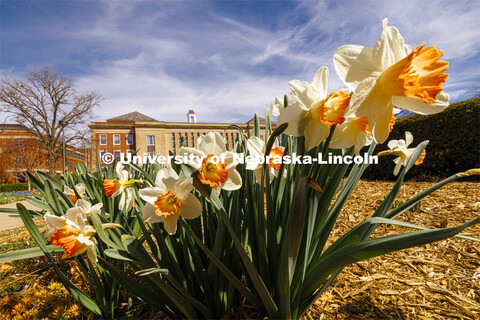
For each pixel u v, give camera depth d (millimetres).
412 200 1070
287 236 948
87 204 1170
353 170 1284
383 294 1555
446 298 1504
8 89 22469
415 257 2027
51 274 2246
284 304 1027
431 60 657
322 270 1025
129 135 31016
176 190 955
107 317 1408
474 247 2084
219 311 1209
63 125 19828
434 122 5344
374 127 705
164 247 1196
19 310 1649
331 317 1353
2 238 3832
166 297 1225
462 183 4148
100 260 1079
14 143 24531
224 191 1336
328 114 767
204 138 919
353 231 1058
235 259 1230
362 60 689
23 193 17172
